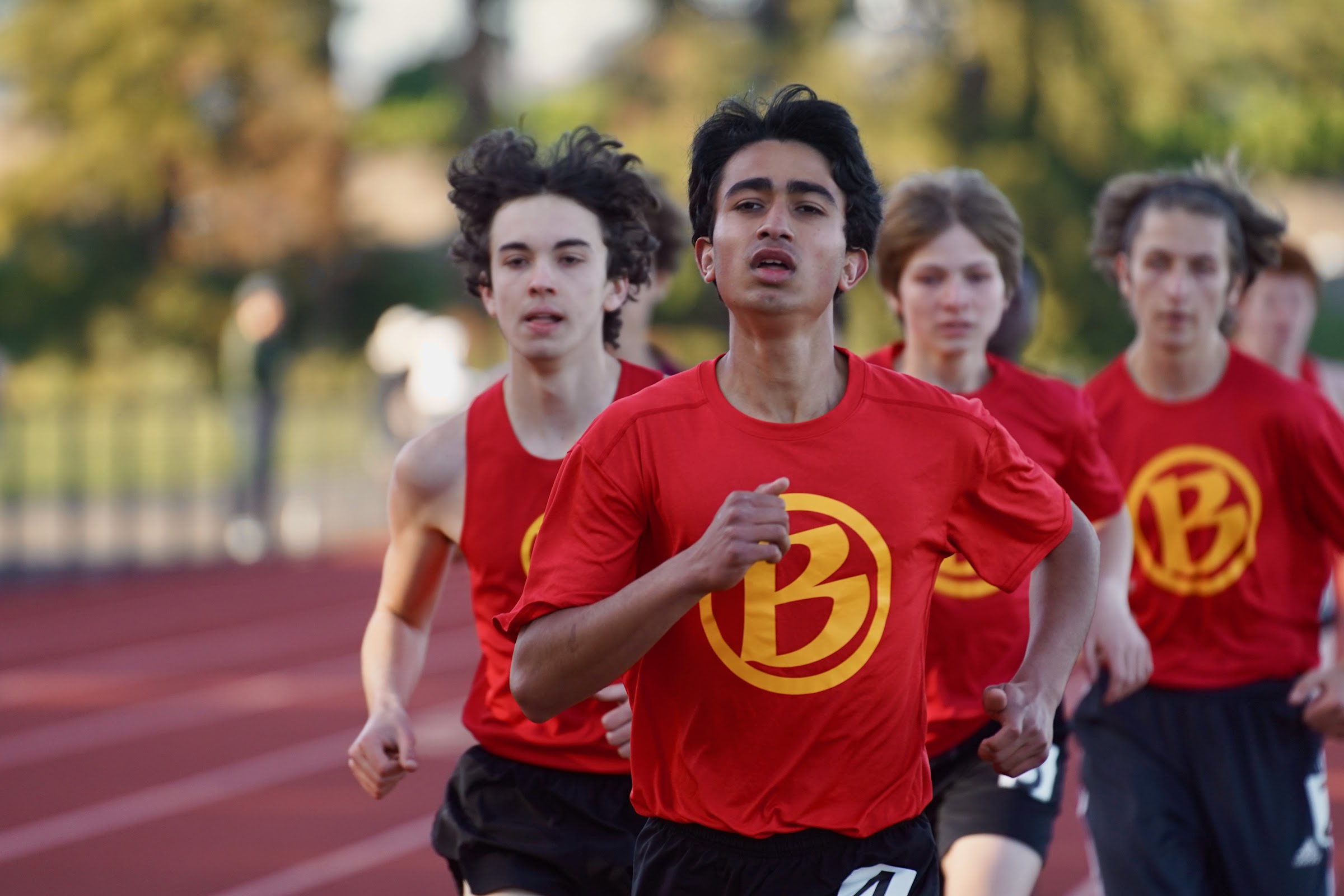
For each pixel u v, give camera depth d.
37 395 105.31
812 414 8.54
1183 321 13.70
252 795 23.67
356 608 40.94
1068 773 24.11
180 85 110.56
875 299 78.81
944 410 8.65
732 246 8.28
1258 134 97.75
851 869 8.57
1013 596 12.98
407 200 123.31
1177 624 13.77
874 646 8.48
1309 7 93.94
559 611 8.37
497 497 11.66
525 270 11.77
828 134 8.32
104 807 23.03
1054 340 83.62
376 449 61.59
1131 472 13.99
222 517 54.81
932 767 12.92
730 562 7.65
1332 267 109.50
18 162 116.31
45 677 32.47
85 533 51.12
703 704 8.56
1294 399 13.59
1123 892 13.44
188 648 35.59
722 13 91.69
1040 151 86.25
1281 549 13.66
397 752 11.37
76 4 111.75
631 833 11.64
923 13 86.81
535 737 11.75
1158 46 88.12
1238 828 13.45
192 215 114.00
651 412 8.52
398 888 19.53
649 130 85.50
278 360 48.12
